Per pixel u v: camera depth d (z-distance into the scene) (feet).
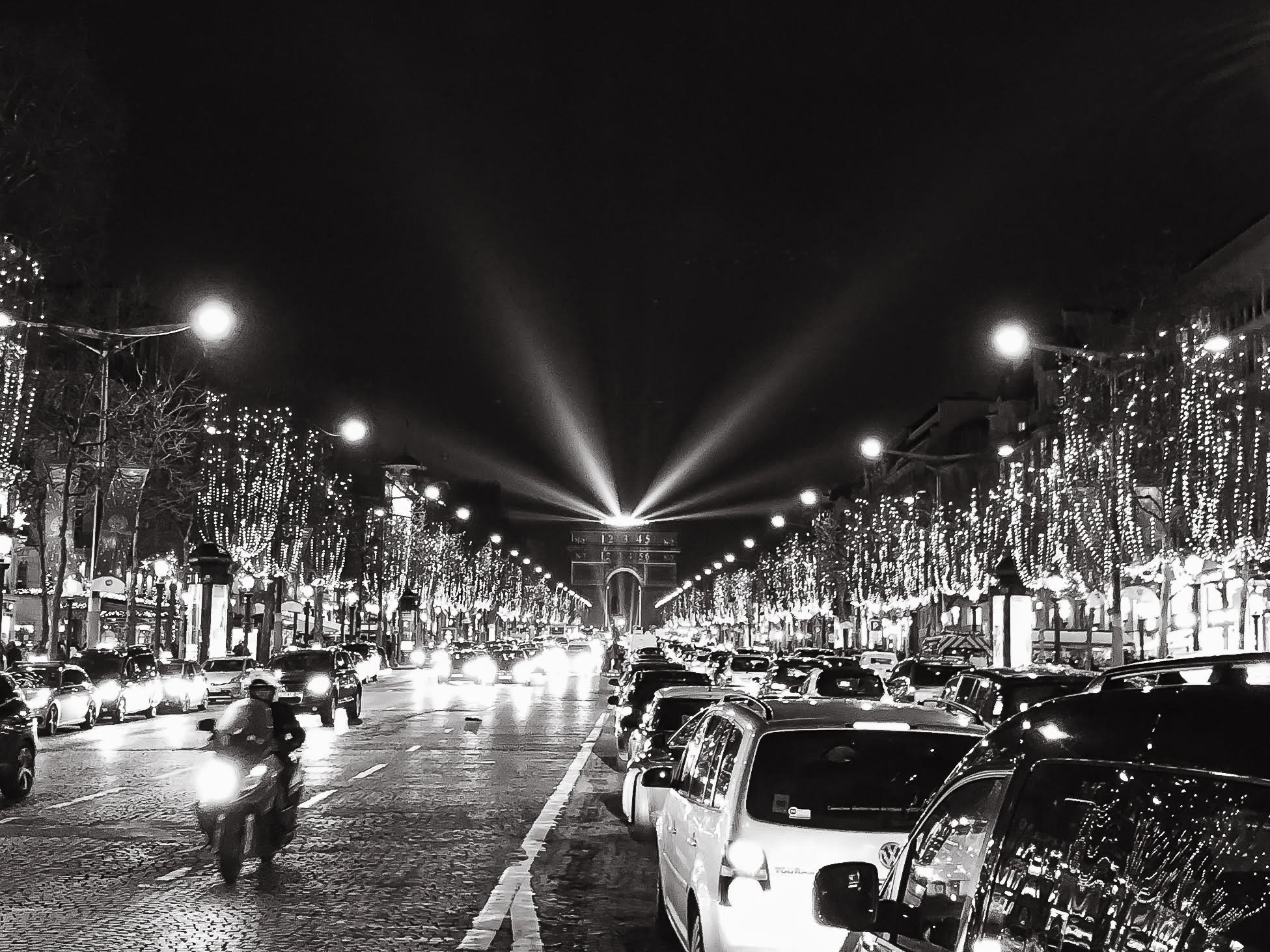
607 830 61.31
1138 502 131.64
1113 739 12.84
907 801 27.37
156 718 152.46
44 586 133.59
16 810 66.80
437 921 40.88
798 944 25.81
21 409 126.00
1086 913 12.30
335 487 271.49
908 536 267.59
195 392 170.40
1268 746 10.95
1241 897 10.54
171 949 36.81
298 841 57.57
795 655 180.34
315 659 134.62
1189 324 134.10
